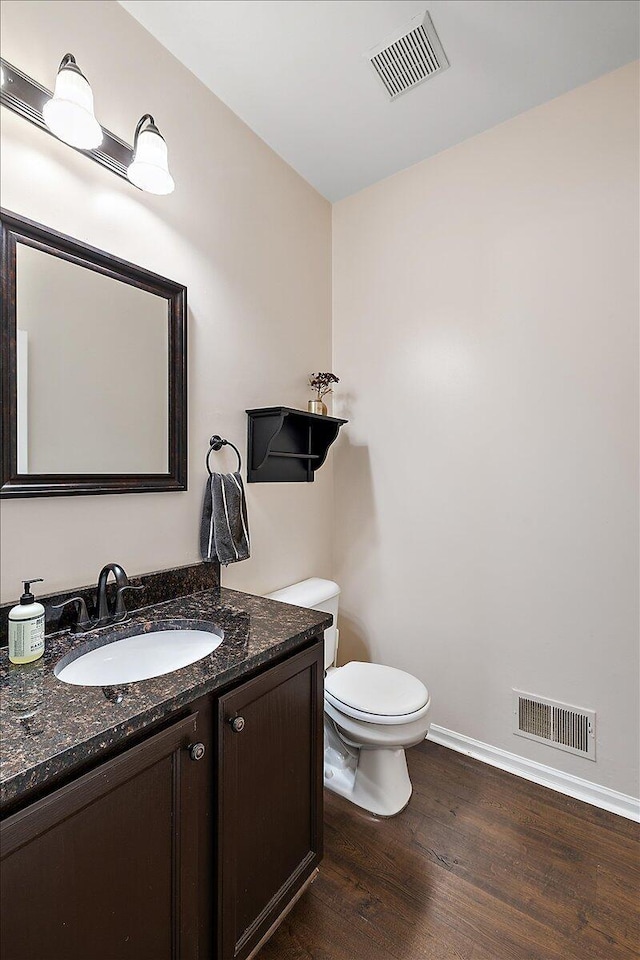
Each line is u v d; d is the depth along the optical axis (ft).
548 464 5.99
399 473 7.36
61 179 4.02
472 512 6.64
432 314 6.97
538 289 6.03
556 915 4.19
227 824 3.39
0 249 3.59
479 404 6.55
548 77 5.52
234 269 5.96
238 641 3.89
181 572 5.13
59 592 4.03
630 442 5.43
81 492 4.16
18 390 3.72
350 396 7.93
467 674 6.72
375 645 7.68
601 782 5.64
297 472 7.17
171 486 5.02
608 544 5.59
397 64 5.29
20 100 3.72
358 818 5.41
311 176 7.33
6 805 2.23
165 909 2.98
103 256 4.32
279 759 3.96
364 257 7.73
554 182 5.89
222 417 5.78
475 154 6.53
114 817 2.66
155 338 4.88
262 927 3.75
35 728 2.59
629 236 5.40
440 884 4.51
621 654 5.52
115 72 4.49
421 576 7.15
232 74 5.37
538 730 6.09
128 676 4.05
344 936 3.99
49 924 2.36
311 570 7.55
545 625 6.05
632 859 4.81
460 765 6.43
